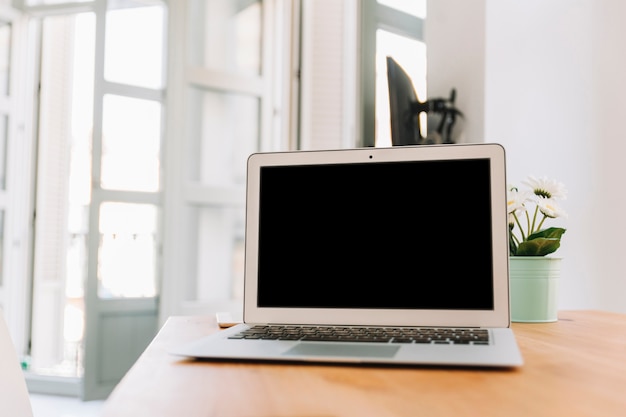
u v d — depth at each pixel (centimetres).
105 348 317
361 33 279
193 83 323
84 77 507
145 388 55
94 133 315
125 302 320
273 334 78
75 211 514
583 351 76
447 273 85
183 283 321
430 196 87
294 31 330
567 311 136
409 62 251
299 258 90
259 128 338
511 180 196
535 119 200
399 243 87
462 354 65
